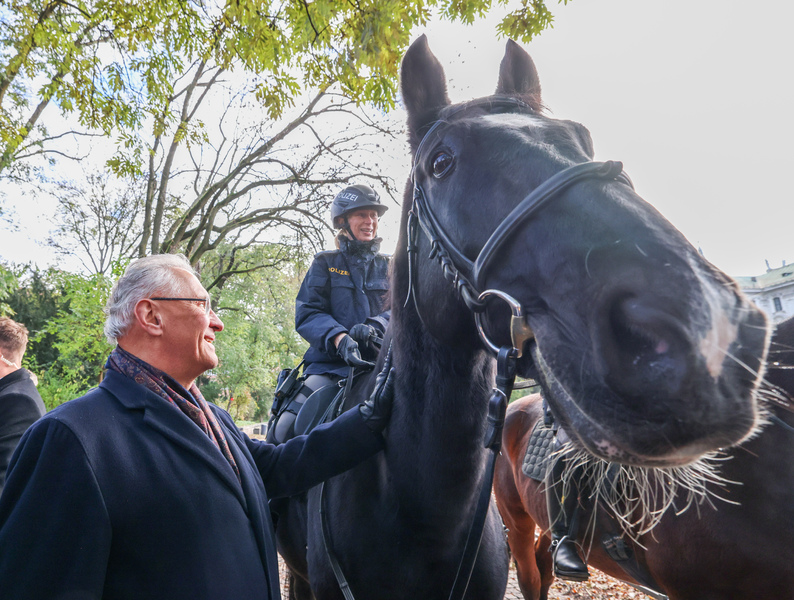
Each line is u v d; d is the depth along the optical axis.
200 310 1.38
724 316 0.76
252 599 1.20
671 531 1.77
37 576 1.00
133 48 6.77
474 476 1.45
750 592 1.62
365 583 1.58
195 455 1.24
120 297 1.35
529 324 1.03
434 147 1.33
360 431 1.58
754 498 1.58
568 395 0.89
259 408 34.56
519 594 4.78
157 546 1.13
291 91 6.56
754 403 0.75
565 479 1.89
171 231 12.52
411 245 1.46
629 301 0.80
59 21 7.01
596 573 5.18
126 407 1.24
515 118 1.26
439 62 1.55
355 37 4.80
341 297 2.32
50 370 11.27
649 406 0.76
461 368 1.39
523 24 4.58
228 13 5.59
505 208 1.10
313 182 9.64
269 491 1.60
